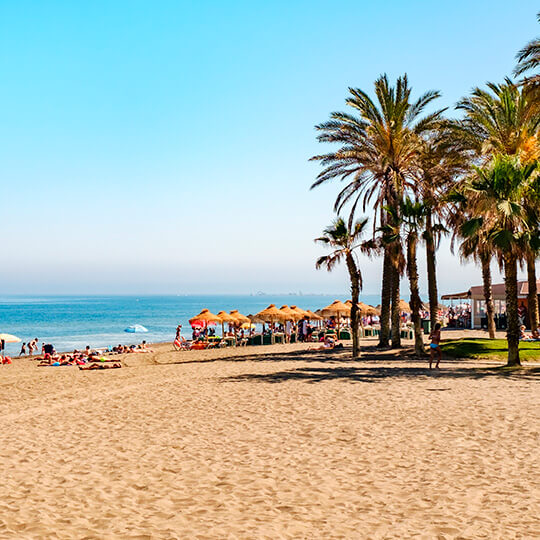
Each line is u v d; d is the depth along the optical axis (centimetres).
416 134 2897
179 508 652
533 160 2075
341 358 2655
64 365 3084
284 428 1090
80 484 747
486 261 3197
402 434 1015
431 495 688
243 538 558
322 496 691
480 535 561
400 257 2962
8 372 2638
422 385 1633
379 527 587
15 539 547
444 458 852
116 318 12888
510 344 2045
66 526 589
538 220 2006
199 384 1780
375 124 2873
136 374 2278
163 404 1411
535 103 2319
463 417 1146
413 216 2497
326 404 1339
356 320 2691
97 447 962
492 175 1931
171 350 4003
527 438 958
